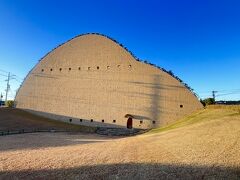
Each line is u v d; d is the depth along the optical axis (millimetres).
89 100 84312
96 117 82750
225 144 22234
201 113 59969
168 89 80562
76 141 42469
